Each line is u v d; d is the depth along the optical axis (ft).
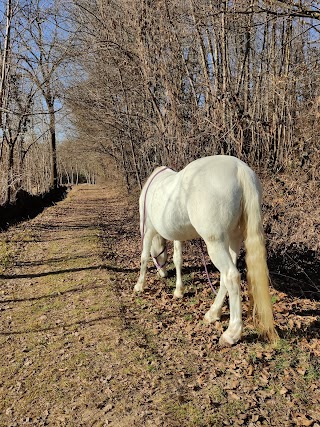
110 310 16.49
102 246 29.50
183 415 9.41
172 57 31.89
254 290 11.24
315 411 9.07
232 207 11.13
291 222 19.99
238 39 32.19
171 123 29.58
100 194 88.84
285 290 16.78
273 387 10.07
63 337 14.66
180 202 12.44
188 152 25.94
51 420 10.12
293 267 18.34
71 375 12.00
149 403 10.09
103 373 11.83
